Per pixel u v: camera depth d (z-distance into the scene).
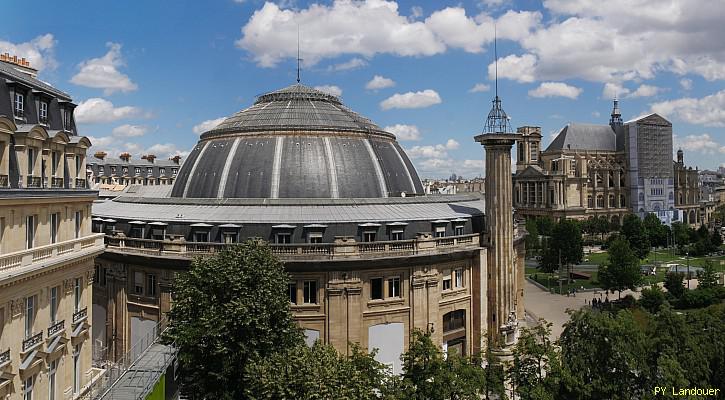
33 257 38.84
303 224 59.72
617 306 96.81
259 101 90.25
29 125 39.53
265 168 74.19
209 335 42.00
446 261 63.56
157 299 60.69
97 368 54.41
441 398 38.47
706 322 49.31
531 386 40.47
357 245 57.75
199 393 42.84
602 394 40.69
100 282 66.69
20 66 50.03
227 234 59.72
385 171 79.81
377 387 39.66
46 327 41.16
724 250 178.62
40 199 39.72
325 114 82.50
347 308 57.41
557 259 122.81
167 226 62.25
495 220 66.00
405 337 60.47
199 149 83.62
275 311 44.72
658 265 146.62
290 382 35.88
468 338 66.38
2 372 35.53
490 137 65.00
